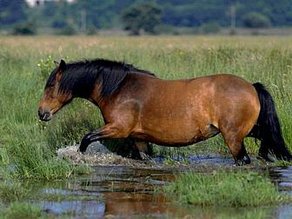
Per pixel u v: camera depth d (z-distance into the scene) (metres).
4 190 12.83
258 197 12.09
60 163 14.52
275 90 18.36
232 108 14.33
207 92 14.47
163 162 15.88
